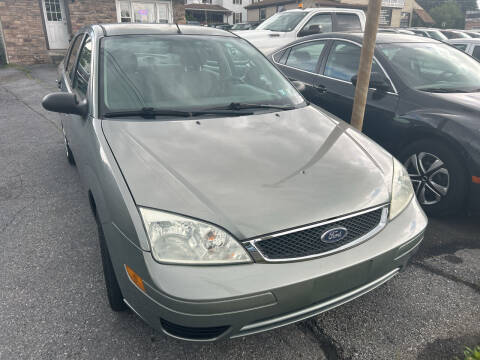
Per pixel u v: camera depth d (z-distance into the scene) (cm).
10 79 1016
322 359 189
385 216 193
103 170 191
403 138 340
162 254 157
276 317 167
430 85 359
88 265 259
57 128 586
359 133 254
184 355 190
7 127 591
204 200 169
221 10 4178
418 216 206
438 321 215
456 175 301
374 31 308
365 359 190
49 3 1281
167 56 277
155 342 197
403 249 192
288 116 257
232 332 161
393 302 229
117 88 246
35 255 270
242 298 154
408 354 193
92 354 189
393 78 361
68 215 327
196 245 158
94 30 302
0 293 230
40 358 186
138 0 1395
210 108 250
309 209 174
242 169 191
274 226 165
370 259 177
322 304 175
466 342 200
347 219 180
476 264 267
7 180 397
